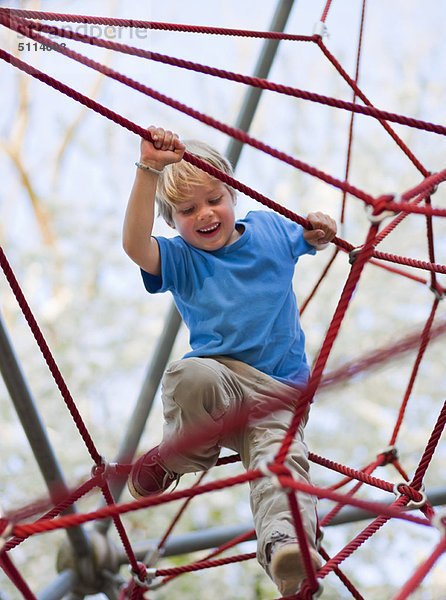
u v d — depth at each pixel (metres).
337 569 3.39
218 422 2.79
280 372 3.02
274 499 2.56
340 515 5.26
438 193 9.67
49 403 8.90
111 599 5.23
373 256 3.08
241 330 2.97
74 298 9.65
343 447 8.84
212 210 3.02
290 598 2.36
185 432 2.79
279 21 5.05
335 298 9.16
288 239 3.19
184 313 3.13
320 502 6.62
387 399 8.99
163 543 4.84
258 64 5.04
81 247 10.03
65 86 2.53
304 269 9.32
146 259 2.99
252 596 8.34
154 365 5.22
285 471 2.10
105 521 5.38
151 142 2.71
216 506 8.58
